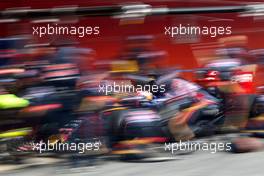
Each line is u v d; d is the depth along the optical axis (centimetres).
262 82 2409
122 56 2117
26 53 1948
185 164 1900
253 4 2889
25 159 1875
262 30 2986
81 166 1855
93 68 1992
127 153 1945
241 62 2367
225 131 2250
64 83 1861
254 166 1864
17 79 1881
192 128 2159
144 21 2642
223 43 2523
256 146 2130
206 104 2197
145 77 2127
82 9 2202
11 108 1794
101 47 2561
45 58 1941
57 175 1745
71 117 1867
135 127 1962
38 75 1898
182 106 2142
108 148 1944
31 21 2258
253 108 2275
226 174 1753
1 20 2181
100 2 2609
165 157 1998
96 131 1895
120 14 2244
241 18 2909
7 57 1925
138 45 2136
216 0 2939
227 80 2275
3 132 1811
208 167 1850
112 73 2030
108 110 1948
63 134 1877
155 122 2017
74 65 1914
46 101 1839
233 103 2262
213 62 2339
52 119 1850
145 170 1806
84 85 1891
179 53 2766
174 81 2180
